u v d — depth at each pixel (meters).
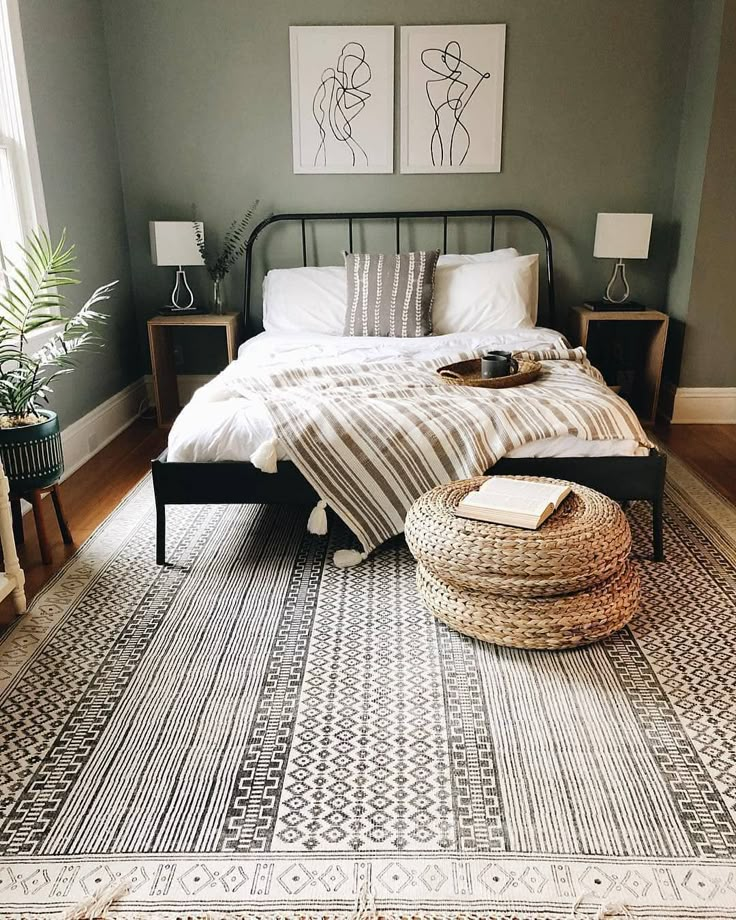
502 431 2.49
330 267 4.19
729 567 2.50
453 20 4.01
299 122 4.16
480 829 1.47
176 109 4.17
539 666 1.98
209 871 1.39
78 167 3.70
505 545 1.94
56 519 2.99
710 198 3.88
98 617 2.25
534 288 4.07
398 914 1.31
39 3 3.29
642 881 1.36
